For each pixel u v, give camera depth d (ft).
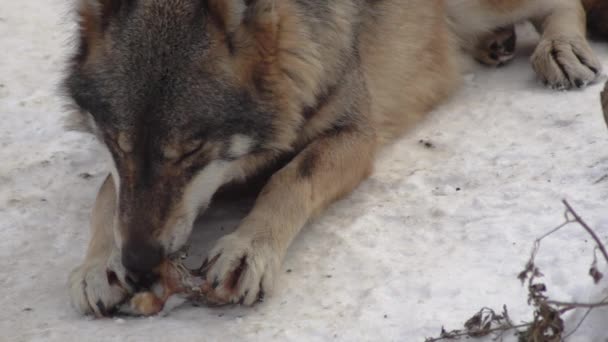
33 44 41.75
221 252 22.99
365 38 30.63
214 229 26.48
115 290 22.49
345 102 27.66
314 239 25.41
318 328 21.13
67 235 26.66
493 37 36.81
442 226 25.18
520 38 39.14
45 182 30.09
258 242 23.29
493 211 25.58
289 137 25.31
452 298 21.57
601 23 37.73
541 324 17.97
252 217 24.36
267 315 22.03
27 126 34.32
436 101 34.19
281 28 24.06
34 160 31.65
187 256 25.04
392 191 27.81
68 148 32.35
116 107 22.98
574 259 22.13
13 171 30.96
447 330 20.24
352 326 21.04
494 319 19.54
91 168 30.86
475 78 35.88
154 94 22.59
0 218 27.81
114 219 23.38
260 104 24.17
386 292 22.22
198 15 23.15
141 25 23.22
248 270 22.52
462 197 26.71
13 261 25.41
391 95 31.89
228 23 23.13
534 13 36.91
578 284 20.71
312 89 25.46
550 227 24.06
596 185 25.99
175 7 23.15
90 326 22.00
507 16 36.40
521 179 27.20
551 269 21.91
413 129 32.37
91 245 24.21
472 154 29.48
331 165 26.66
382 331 20.71
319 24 25.66
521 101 32.78
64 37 42.32
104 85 23.38
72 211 28.07
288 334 21.02
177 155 22.76
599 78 33.45
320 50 25.66
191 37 23.02
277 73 24.32
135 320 22.26
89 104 24.12
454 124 32.17
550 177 27.02
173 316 22.35
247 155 25.00
